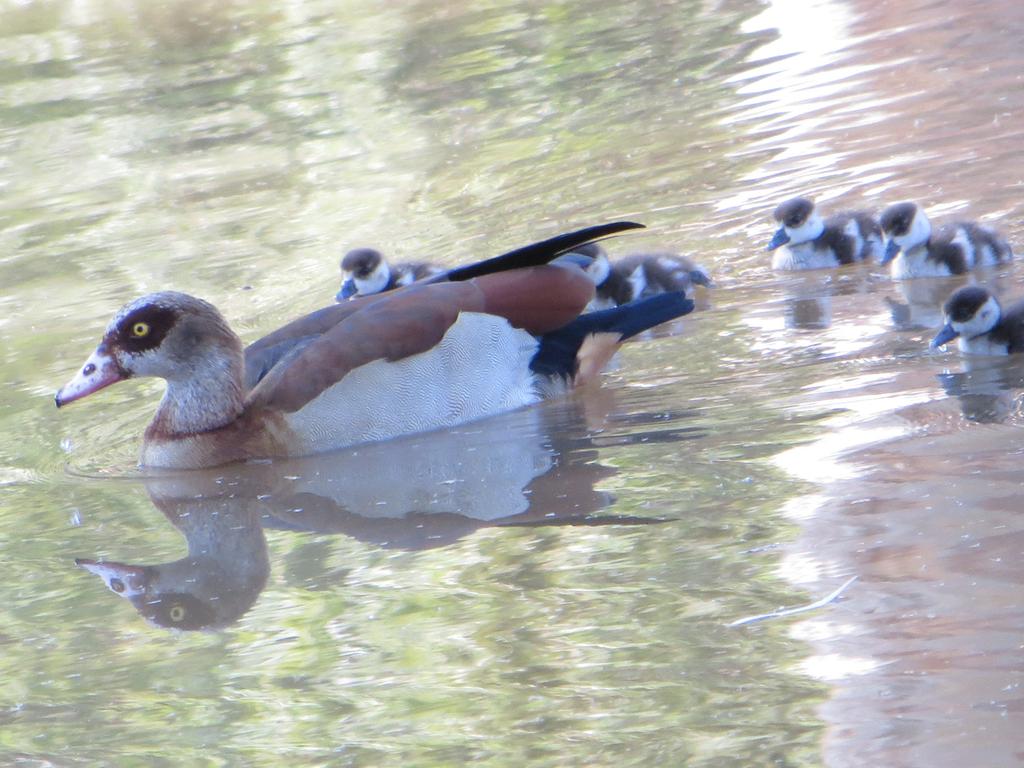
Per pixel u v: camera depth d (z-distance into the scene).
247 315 17.03
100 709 8.42
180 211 22.30
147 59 34.16
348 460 12.46
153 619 9.60
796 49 26.64
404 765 7.43
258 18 37.41
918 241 15.44
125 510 11.88
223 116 28.12
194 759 7.72
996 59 23.66
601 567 9.47
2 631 9.63
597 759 7.29
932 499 9.71
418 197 21.17
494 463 11.81
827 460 10.75
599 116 24.11
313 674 8.54
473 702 7.98
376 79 29.31
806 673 7.85
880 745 7.11
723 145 21.31
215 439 12.79
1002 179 17.83
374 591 9.59
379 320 12.79
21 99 31.58
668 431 11.99
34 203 23.78
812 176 19.20
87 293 18.78
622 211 19.08
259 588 9.93
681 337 14.59
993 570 8.59
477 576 9.61
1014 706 7.27
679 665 8.10
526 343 13.20
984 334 12.71
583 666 8.22
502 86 27.25
